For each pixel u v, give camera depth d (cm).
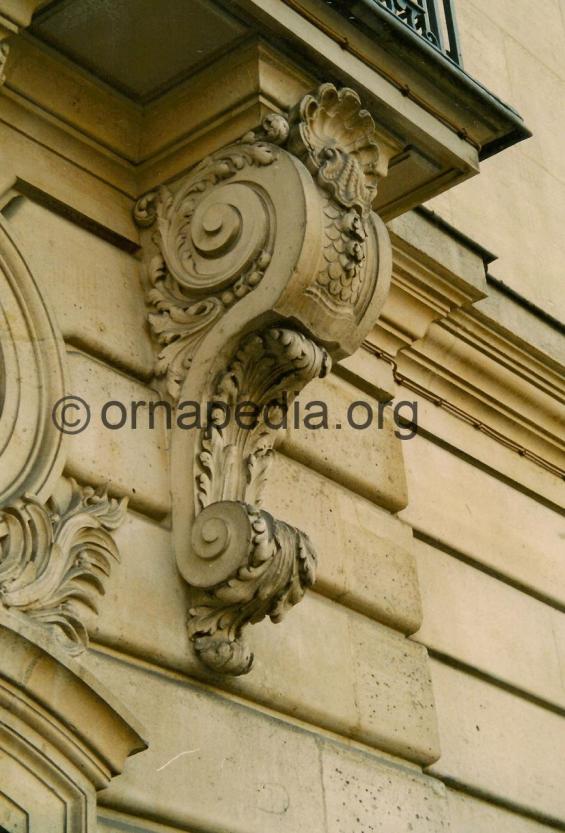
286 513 966
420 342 1137
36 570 810
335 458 1017
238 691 887
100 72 941
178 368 919
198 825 833
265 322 898
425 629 1054
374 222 952
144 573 866
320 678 937
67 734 782
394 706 975
